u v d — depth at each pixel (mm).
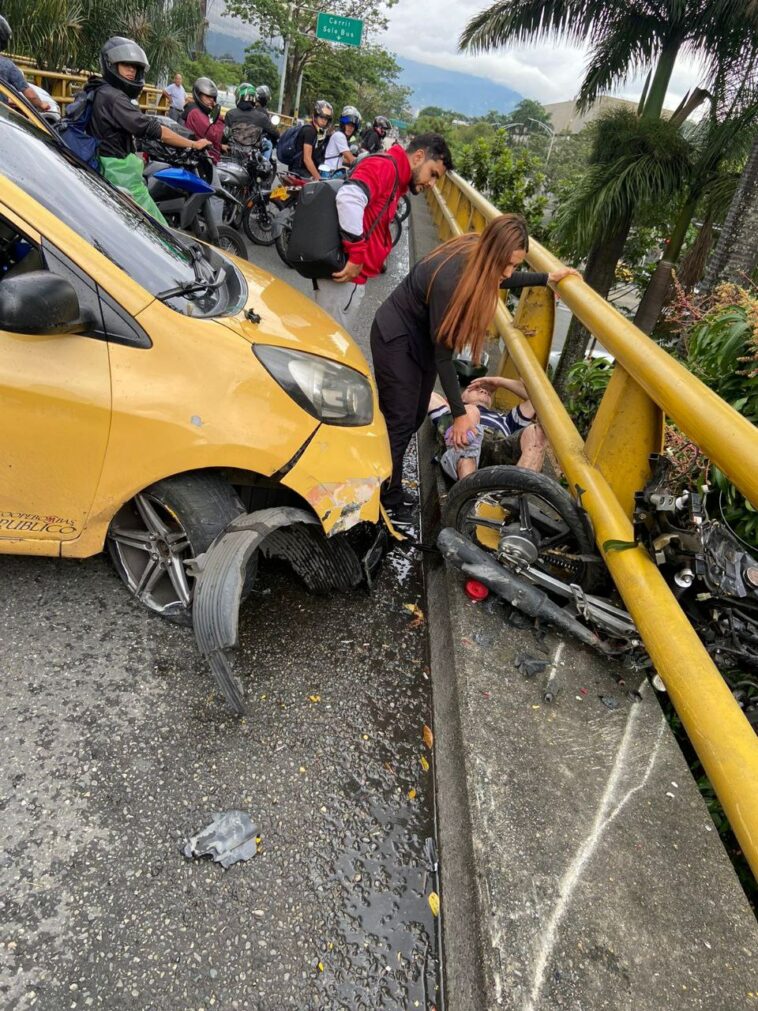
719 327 3613
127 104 4637
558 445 3002
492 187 14914
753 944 1825
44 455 2281
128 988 1647
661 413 2582
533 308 4047
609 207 8828
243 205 8383
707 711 1897
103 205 2721
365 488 2705
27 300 1998
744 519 3025
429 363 3289
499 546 2828
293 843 2055
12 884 1799
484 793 2090
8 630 2520
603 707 2494
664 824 2096
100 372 2240
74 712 2281
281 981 1729
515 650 2691
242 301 2781
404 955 1854
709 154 8539
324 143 10875
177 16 15359
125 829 1981
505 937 1730
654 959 1743
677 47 9078
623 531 2490
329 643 2838
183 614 2650
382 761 2383
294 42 39031
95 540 2498
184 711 2377
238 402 2389
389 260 9492
